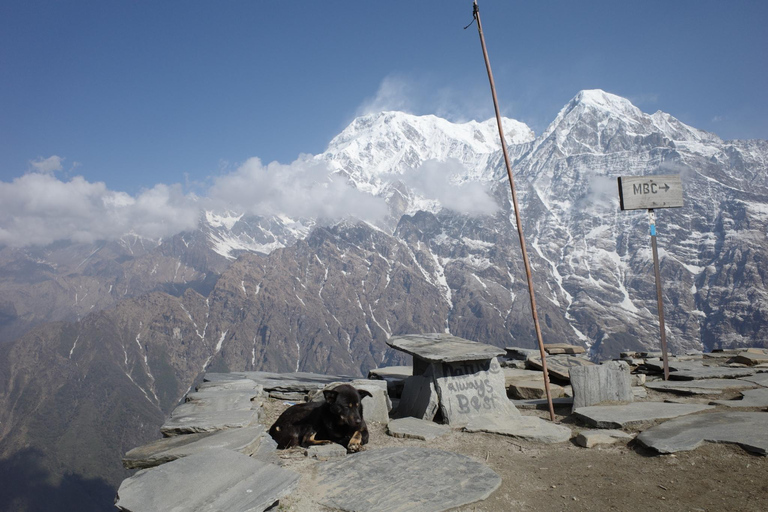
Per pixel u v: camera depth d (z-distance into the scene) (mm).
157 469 6379
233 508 5379
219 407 10148
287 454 8031
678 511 6012
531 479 7207
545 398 12812
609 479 7055
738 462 7281
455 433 9680
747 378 14555
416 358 12547
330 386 11867
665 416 9844
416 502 6207
